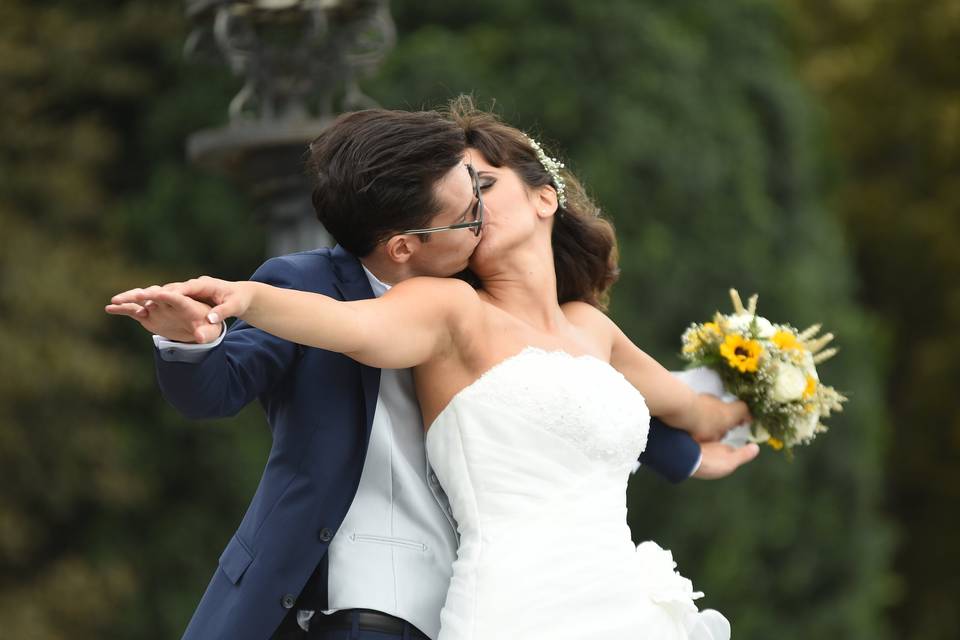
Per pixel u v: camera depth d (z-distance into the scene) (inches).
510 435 351.9
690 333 451.2
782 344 445.4
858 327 1515.7
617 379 368.8
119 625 1269.7
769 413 446.0
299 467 349.7
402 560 354.3
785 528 1400.1
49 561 1293.1
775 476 1392.7
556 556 346.0
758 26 1478.8
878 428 1555.1
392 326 339.9
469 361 358.3
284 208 634.8
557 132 1298.0
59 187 1328.7
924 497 2135.8
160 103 1328.7
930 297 2133.4
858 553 1472.7
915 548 2126.0
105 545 1280.8
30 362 1245.1
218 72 1317.7
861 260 2146.9
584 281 411.8
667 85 1341.0
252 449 1269.7
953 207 2119.8
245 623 342.6
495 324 363.3
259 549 346.9
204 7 653.3
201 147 644.7
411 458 363.6
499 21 1328.7
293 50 650.8
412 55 1280.8
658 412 424.5
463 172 362.9
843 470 1470.2
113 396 1278.3
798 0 2124.8
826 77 2128.4
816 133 1588.3
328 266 368.2
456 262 366.3
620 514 362.6
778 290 1398.9
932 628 2096.5
